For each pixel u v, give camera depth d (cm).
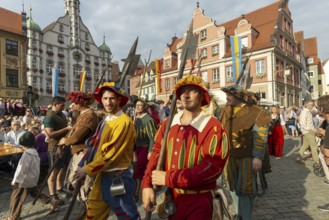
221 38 2462
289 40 2684
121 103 237
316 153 590
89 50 4534
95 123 290
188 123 166
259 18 2645
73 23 4278
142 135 391
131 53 272
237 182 250
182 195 159
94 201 218
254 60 2325
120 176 215
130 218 217
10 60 2712
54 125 383
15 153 480
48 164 491
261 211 338
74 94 295
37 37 3769
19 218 333
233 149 253
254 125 248
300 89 2961
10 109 1580
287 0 2720
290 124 1284
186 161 157
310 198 385
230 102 272
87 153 244
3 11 2783
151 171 168
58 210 362
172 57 3081
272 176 518
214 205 167
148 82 3566
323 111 269
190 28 192
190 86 162
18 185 329
